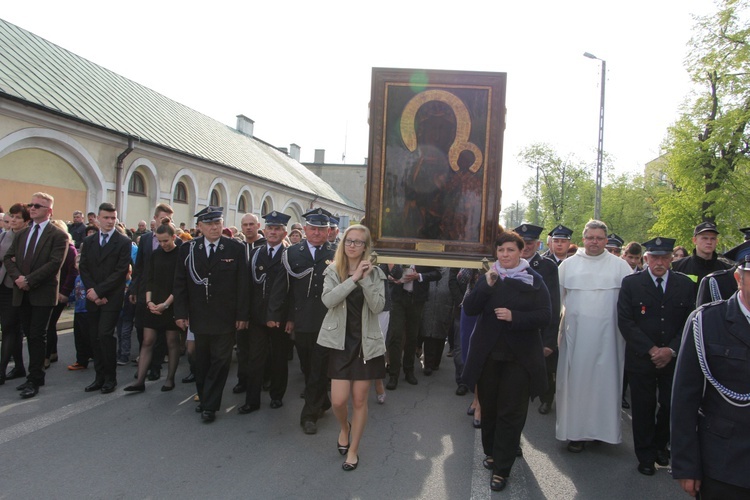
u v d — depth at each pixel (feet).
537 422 17.84
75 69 54.13
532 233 15.98
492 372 13.06
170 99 77.20
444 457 14.34
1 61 41.50
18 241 18.78
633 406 13.94
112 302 19.02
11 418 16.05
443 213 15.98
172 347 19.58
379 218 16.07
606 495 12.29
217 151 69.97
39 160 41.52
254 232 21.18
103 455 13.61
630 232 120.37
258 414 17.44
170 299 19.03
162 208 20.27
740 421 7.38
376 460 13.93
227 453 14.05
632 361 13.94
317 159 159.94
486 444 13.47
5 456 13.33
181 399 18.66
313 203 104.27
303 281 16.83
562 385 15.17
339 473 13.03
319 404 16.11
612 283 14.97
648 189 116.98
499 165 15.78
